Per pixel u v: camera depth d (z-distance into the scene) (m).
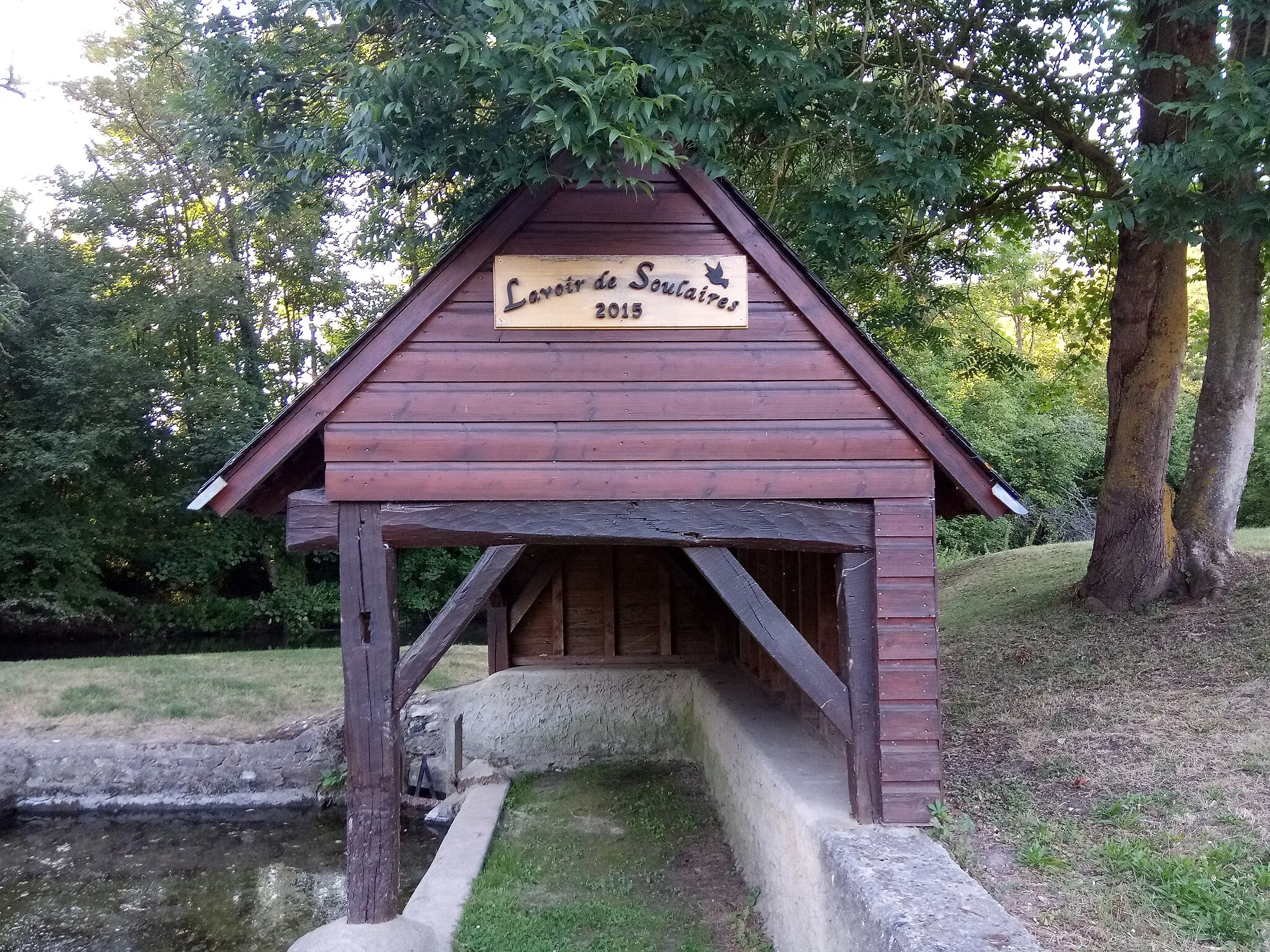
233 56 7.39
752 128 7.55
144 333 21.09
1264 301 10.30
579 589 10.10
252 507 5.29
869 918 3.67
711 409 4.67
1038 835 4.65
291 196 8.02
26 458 18.59
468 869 6.50
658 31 5.52
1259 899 3.75
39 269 19.52
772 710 7.28
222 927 6.75
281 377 23.97
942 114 7.91
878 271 10.81
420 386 4.63
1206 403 8.88
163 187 21.27
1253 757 5.27
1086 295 12.55
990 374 12.98
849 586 4.74
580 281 4.64
